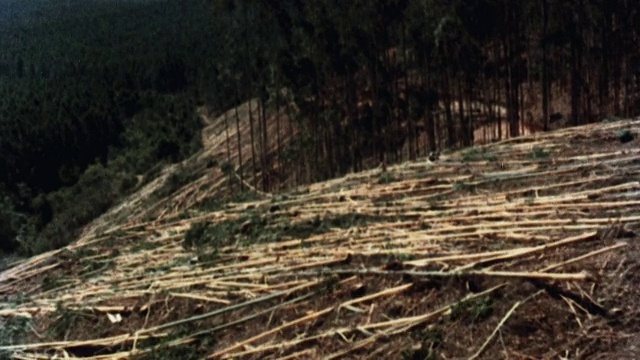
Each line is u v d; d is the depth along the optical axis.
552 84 26.22
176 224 14.80
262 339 8.36
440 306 7.62
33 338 10.54
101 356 9.35
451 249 8.68
